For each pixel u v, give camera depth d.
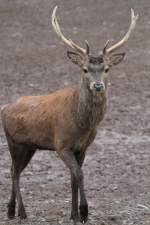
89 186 31.14
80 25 84.06
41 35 79.69
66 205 28.02
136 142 40.00
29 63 66.69
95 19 86.56
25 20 86.31
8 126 27.28
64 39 26.73
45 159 36.50
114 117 46.09
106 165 35.12
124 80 58.97
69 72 62.66
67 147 25.17
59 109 25.42
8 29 82.12
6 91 54.91
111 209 27.31
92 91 24.19
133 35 78.31
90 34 79.44
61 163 35.66
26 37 78.75
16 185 26.80
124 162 35.72
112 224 25.30
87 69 24.70
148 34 78.69
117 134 41.81
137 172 33.75
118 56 26.09
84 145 25.52
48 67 64.81
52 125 25.61
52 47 74.00
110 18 86.88
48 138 26.05
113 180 32.28
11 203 26.62
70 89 26.08
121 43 26.73
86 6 92.81
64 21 86.12
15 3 93.81
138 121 45.09
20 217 26.30
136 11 89.44
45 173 33.59
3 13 89.25
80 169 24.64
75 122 24.89
